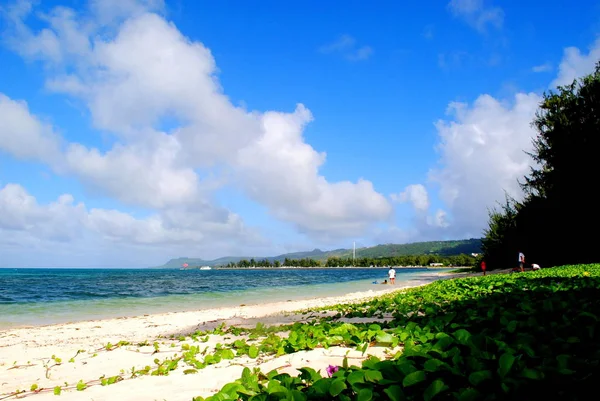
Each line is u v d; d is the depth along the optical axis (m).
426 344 4.28
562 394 2.62
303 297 25.83
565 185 32.69
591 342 4.01
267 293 30.52
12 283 48.81
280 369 4.69
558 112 34.31
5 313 18.05
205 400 3.38
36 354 7.98
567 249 34.44
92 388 5.03
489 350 3.82
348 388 3.10
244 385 3.58
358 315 10.88
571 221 32.78
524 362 3.20
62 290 35.22
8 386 5.46
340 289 34.88
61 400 4.57
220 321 13.53
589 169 30.53
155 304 22.08
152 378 5.23
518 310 7.08
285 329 9.36
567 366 3.01
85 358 7.31
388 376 3.16
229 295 28.88
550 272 20.23
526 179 39.78
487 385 2.82
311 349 5.67
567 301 7.49
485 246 50.69
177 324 13.38
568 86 34.56
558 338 4.10
